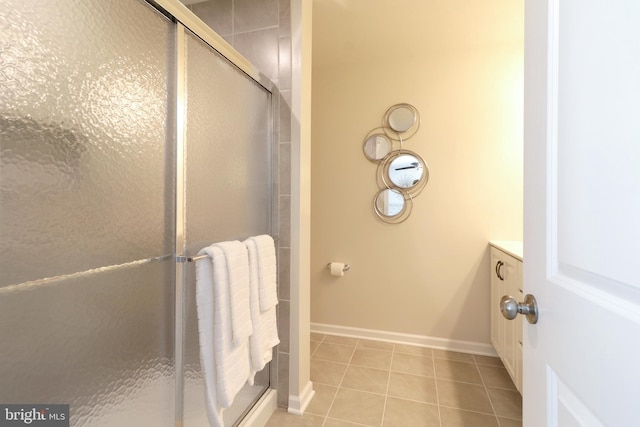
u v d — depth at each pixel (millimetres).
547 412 555
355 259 2521
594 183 423
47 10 675
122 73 835
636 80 345
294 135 1567
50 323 689
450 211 2311
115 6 814
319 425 1476
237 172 1336
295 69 1561
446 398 1698
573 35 479
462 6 1803
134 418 884
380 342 2430
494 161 2227
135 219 879
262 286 1256
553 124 542
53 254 692
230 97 1286
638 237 343
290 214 1581
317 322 2602
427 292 2369
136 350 888
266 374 1592
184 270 1040
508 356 1787
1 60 607
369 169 2480
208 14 1678
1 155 610
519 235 2182
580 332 452
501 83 2213
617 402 369
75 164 730
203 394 1129
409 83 2379
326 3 1783
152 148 927
